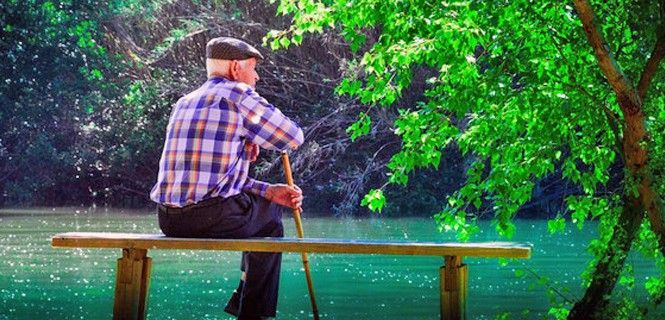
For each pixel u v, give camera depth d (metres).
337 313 13.58
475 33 10.18
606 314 10.44
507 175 10.72
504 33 10.67
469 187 10.92
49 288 15.88
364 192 40.31
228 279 17.11
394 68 10.95
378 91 11.16
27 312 13.52
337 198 40.88
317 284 16.58
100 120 43.78
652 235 10.62
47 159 43.84
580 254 21.25
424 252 8.44
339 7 11.01
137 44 44.97
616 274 10.38
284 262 20.05
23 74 42.28
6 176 44.16
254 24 42.62
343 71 39.34
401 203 39.19
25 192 44.12
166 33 45.06
